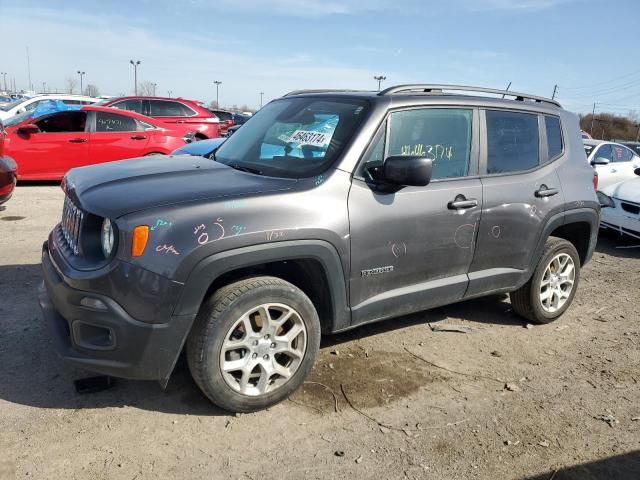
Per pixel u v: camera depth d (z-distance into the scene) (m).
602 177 11.45
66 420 3.03
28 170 10.03
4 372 3.47
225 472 2.71
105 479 2.61
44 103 14.63
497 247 4.14
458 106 3.96
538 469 2.88
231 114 26.77
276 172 3.49
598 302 5.54
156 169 3.52
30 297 4.66
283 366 3.30
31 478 2.58
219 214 2.91
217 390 3.03
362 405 3.38
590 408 3.48
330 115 3.74
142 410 3.17
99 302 2.80
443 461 2.90
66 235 3.36
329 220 3.22
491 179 4.08
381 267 3.52
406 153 3.67
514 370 3.96
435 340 4.38
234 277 3.20
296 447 2.94
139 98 13.91
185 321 2.87
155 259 2.77
